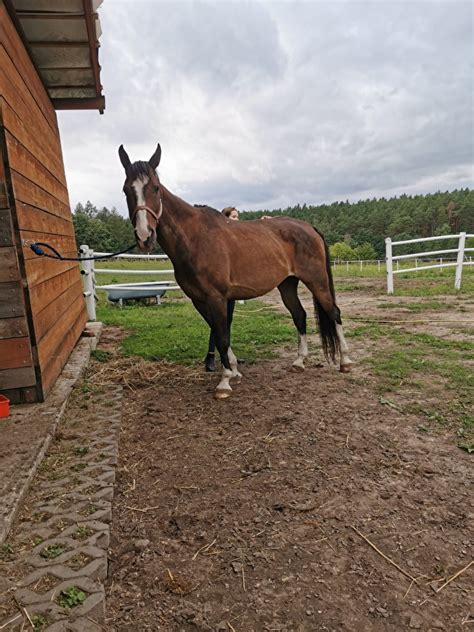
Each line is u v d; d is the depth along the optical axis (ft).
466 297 29.40
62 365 14.08
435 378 13.17
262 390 12.87
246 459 8.87
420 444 9.19
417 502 7.24
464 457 8.62
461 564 5.89
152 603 5.33
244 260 12.42
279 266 13.26
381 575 5.71
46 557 5.94
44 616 4.99
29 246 10.78
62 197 18.13
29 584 5.47
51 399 11.30
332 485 7.79
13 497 6.95
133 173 10.56
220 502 7.42
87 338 19.08
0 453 8.38
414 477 7.97
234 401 12.10
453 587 5.51
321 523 6.78
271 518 6.94
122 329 23.16
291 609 5.19
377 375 13.78
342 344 14.37
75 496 7.43
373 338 18.66
